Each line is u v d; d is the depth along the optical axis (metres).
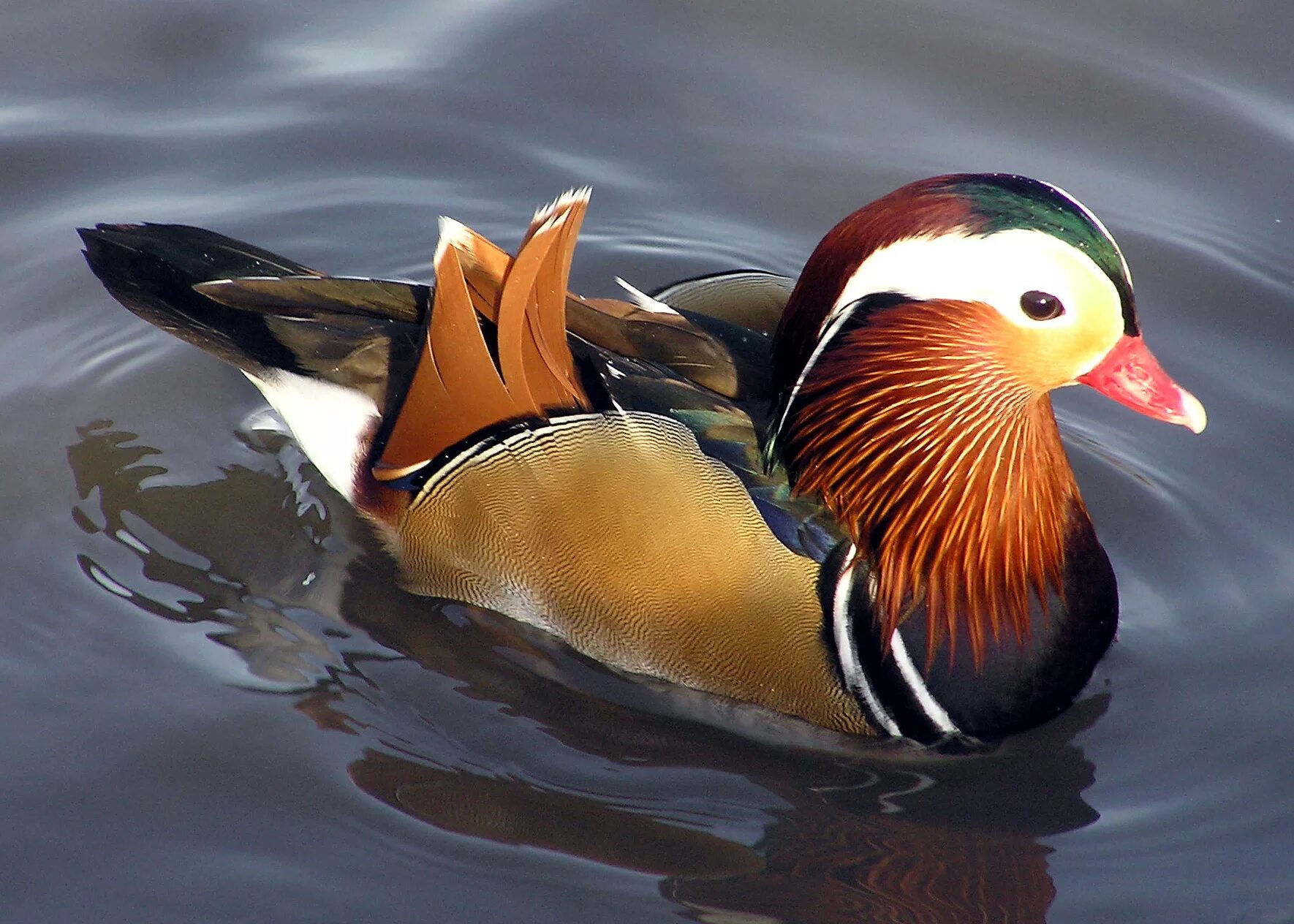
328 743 9.70
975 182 9.00
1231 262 13.77
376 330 10.79
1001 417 9.46
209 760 9.52
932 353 9.26
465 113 14.90
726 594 9.60
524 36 15.73
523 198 14.23
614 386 10.04
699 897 8.87
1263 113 14.90
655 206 14.30
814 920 8.73
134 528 11.20
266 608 10.66
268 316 10.96
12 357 12.58
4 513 11.20
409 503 10.68
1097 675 10.65
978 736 10.09
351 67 15.21
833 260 9.33
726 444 9.83
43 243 13.39
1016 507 9.82
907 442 9.52
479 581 10.55
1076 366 9.16
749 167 14.66
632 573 9.82
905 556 9.77
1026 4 16.08
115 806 9.19
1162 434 12.79
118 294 11.16
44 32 15.21
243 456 11.95
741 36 15.84
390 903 8.73
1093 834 9.45
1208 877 9.11
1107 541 11.80
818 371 9.59
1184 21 15.88
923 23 15.94
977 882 9.07
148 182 13.98
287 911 8.65
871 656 9.74
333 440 10.96
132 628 10.39
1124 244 13.87
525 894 8.83
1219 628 11.02
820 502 9.86
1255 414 12.68
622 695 10.27
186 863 8.88
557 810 9.42
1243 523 11.88
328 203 14.02
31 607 10.48
